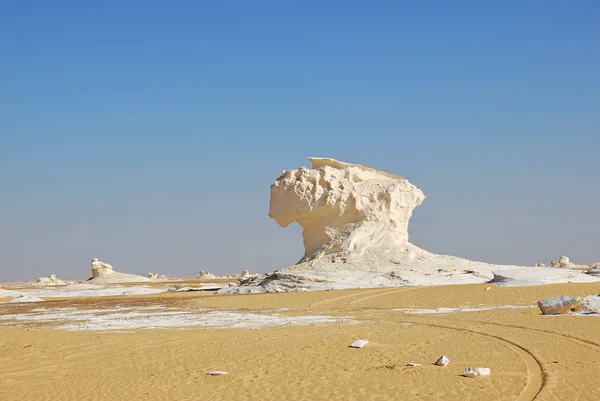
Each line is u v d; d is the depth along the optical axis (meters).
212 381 16.84
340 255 57.56
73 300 57.91
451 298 39.72
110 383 17.27
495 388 14.54
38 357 21.56
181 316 35.19
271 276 57.25
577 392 13.86
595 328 22.28
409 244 59.69
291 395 14.99
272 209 61.78
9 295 70.00
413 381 15.61
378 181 61.72
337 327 26.53
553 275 47.44
